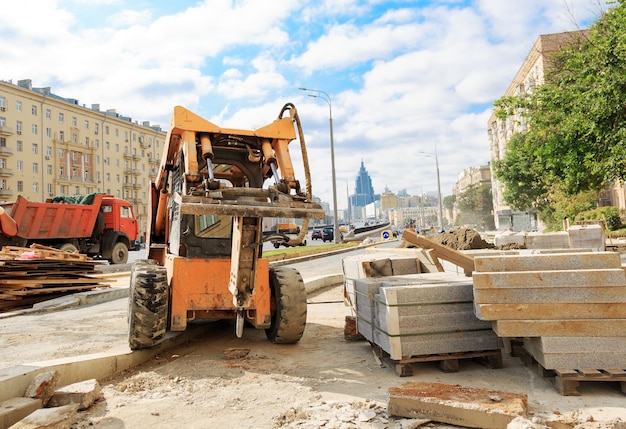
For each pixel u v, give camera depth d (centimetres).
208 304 566
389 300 465
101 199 1855
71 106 7481
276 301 623
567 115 1459
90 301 1088
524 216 5372
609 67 1263
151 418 367
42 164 6944
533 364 474
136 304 525
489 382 435
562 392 392
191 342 666
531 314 408
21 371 412
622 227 2788
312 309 960
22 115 6688
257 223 485
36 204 1585
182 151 564
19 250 1179
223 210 460
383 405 383
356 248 2961
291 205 494
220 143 592
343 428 338
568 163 1473
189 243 586
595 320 398
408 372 464
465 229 1037
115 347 607
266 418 364
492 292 418
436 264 655
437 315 469
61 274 1102
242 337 694
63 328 762
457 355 470
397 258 703
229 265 579
